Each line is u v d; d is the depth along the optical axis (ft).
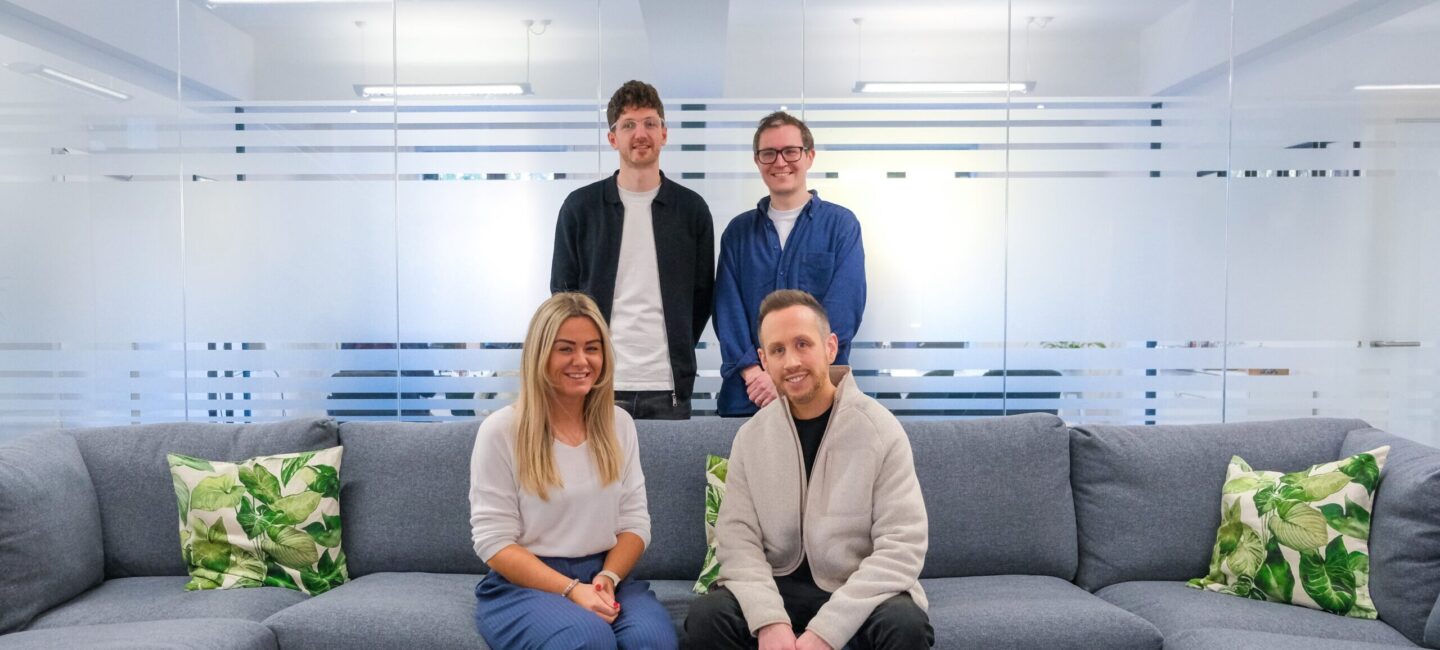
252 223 12.39
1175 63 12.12
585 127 12.19
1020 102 12.10
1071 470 8.79
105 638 6.49
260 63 12.31
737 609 6.59
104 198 12.45
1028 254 12.16
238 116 12.35
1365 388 12.31
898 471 6.89
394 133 12.28
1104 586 8.33
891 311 12.19
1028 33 12.07
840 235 10.01
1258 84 12.16
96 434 8.76
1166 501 8.41
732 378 9.92
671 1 11.41
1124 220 12.18
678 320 9.82
